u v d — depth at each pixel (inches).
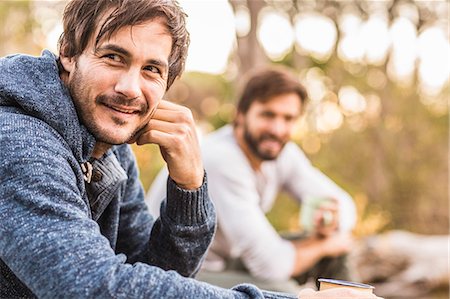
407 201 332.5
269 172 133.8
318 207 127.3
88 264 48.7
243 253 121.6
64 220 50.1
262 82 125.4
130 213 74.4
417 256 223.3
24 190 50.7
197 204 67.9
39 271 48.5
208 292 52.6
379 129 341.1
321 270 128.8
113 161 64.1
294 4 305.1
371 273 219.6
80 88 57.4
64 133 56.4
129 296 49.0
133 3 56.1
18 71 56.8
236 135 128.5
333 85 334.6
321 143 326.6
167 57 58.6
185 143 66.1
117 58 57.0
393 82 353.1
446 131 344.5
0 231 49.9
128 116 58.1
